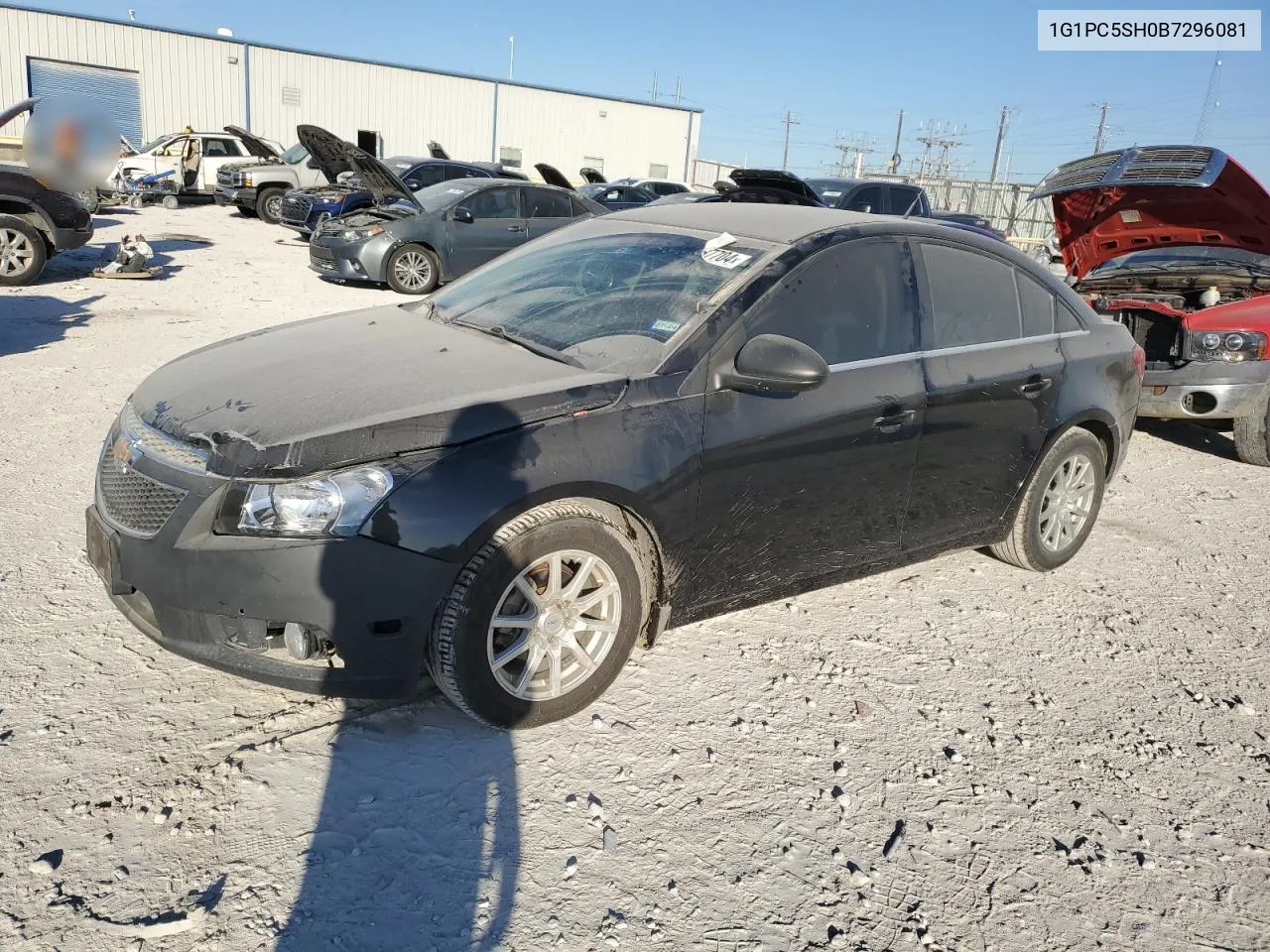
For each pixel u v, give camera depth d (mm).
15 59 28422
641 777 2762
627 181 23500
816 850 2545
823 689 3332
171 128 30875
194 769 2641
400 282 11766
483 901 2258
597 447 2814
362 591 2543
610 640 2986
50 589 3596
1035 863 2576
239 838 2396
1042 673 3598
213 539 2562
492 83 35656
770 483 3225
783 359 2990
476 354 3215
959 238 3914
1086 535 4586
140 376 6801
